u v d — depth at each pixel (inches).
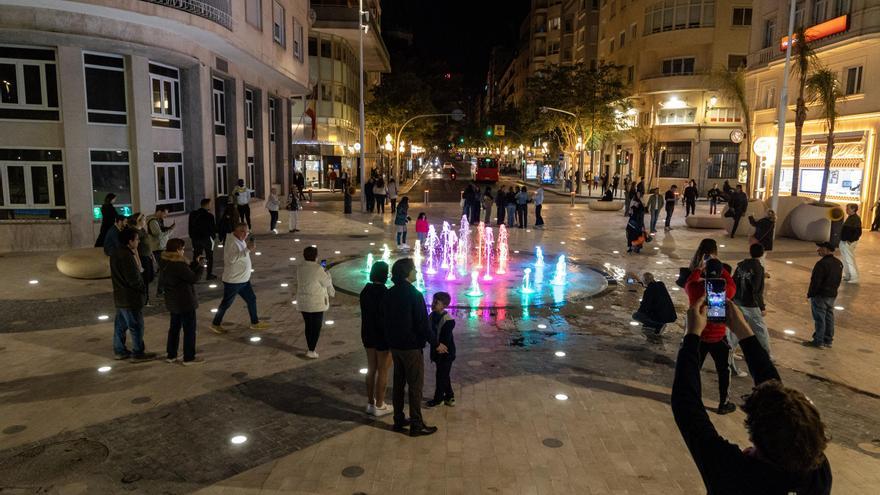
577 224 1075.3
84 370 327.6
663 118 1998.0
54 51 695.7
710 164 1911.9
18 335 388.2
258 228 962.7
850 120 1023.0
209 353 356.5
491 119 3442.4
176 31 761.6
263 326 405.7
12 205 709.3
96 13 673.6
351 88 2207.2
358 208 1331.2
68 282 538.9
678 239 881.5
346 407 283.4
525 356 358.0
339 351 362.3
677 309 479.2
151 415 273.0
